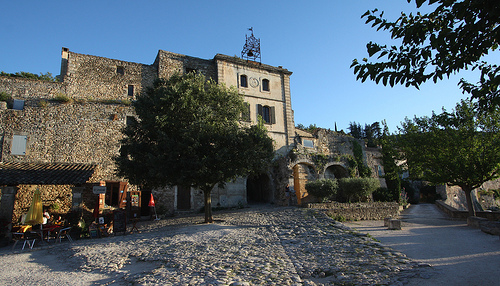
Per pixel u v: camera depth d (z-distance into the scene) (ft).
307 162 91.91
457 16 15.01
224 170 48.88
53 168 63.21
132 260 30.99
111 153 76.59
